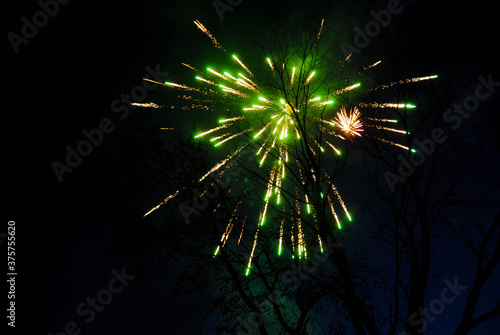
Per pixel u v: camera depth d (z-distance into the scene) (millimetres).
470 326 7602
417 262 8555
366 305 9172
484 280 7832
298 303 10398
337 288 9625
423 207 8719
